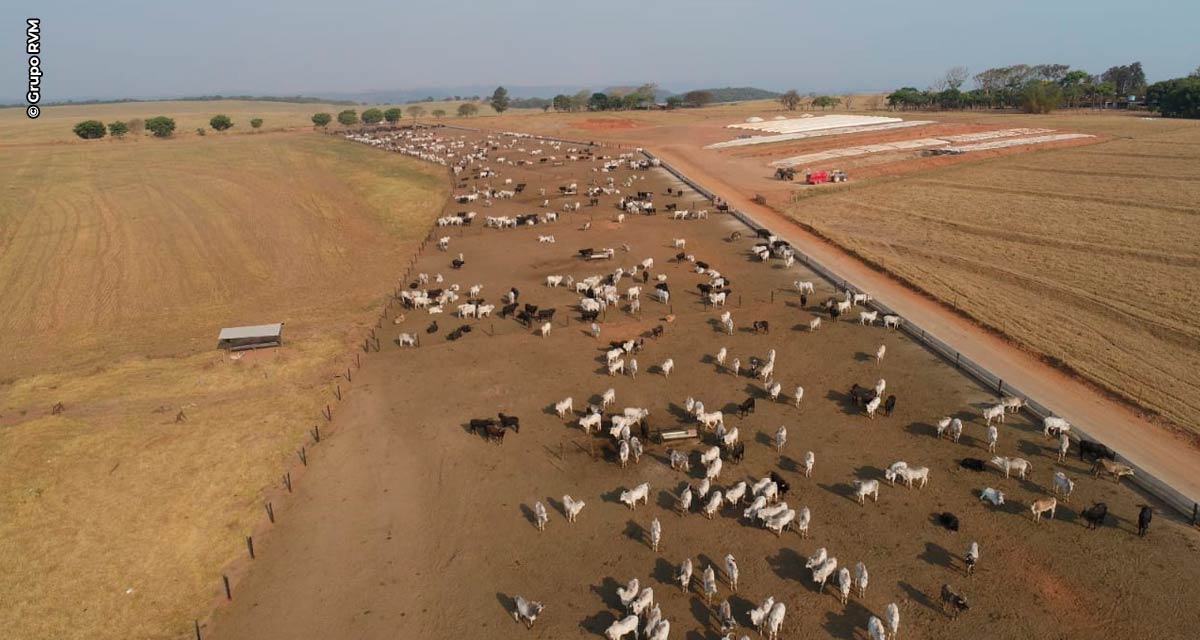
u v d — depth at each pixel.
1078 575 24.45
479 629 23.42
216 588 25.67
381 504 30.34
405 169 127.12
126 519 29.58
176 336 52.38
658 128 188.38
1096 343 44.19
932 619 22.89
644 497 29.64
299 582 25.86
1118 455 30.50
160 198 100.88
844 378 40.41
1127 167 99.94
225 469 33.12
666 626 22.02
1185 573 24.25
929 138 145.00
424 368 43.94
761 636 22.45
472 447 34.50
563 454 33.56
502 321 51.62
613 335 47.97
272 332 48.38
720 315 50.97
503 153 146.38
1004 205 82.69
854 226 76.88
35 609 24.72
